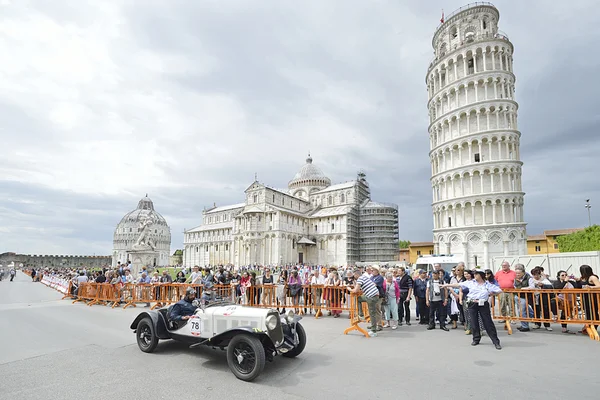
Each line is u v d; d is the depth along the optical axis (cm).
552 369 952
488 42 5691
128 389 835
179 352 1180
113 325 1659
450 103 6034
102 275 2666
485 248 5259
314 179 12425
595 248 4166
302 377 917
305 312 2002
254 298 2067
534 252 8331
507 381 865
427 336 1417
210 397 786
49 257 17938
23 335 1427
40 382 882
